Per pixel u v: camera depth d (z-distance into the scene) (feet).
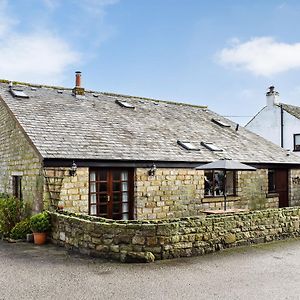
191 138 51.98
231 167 39.04
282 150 60.03
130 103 59.36
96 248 27.40
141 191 41.37
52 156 35.60
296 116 83.66
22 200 41.16
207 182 47.52
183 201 44.50
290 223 35.70
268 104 88.84
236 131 62.80
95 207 39.11
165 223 27.25
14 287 20.74
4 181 47.03
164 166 42.96
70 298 19.08
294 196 57.31
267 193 53.16
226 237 30.17
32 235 33.81
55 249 30.30
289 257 27.89
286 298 19.21
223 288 20.68
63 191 36.01
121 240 26.43
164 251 26.71
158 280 22.02
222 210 44.93
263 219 33.27
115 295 19.54
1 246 31.78
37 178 37.52
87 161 37.63
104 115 50.16
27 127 39.60
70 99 52.60
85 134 42.37
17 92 48.70
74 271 23.80
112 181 40.50
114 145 41.93
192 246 27.91
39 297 19.21
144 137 46.91
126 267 24.70
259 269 24.57
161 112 59.88
